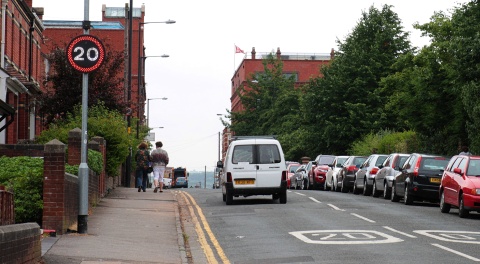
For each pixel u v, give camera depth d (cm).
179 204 2759
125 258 1373
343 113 6181
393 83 5741
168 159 3456
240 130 9600
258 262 1370
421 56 4762
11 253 1004
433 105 3981
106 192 3036
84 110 1680
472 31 3409
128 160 4228
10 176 1686
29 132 4203
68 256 1335
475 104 3195
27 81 4025
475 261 1341
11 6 3775
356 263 1323
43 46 6381
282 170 2719
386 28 6319
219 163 3067
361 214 2269
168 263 1358
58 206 1617
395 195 2914
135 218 2114
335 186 3962
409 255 1416
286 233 1805
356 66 6181
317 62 10969
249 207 2550
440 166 2725
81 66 1647
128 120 4197
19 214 1628
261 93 9681
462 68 3331
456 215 2328
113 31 8525
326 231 1831
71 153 2170
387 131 5466
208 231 1906
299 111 8044
